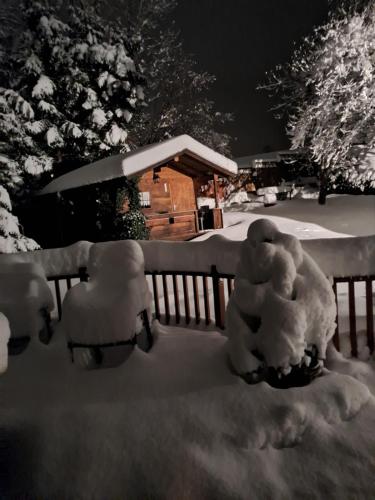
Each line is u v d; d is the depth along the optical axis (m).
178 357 3.83
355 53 16.02
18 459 2.87
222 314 4.97
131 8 22.92
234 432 2.77
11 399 3.56
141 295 4.22
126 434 2.88
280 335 2.93
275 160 24.81
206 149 14.05
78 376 3.79
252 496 2.38
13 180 17.62
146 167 12.67
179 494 2.45
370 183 19.34
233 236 13.11
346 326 4.40
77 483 2.61
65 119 20.84
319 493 2.36
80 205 16.92
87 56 21.38
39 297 4.65
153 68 25.31
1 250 12.77
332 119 17.77
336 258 3.87
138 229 13.41
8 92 18.67
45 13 20.64
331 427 2.77
